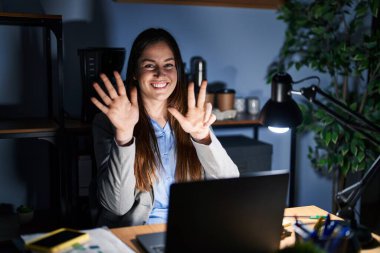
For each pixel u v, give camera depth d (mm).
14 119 2785
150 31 2076
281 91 1471
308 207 1842
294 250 1058
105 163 1898
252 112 3195
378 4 2936
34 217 2807
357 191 1448
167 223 1141
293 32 3285
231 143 3035
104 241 1399
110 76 2623
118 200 1808
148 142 1964
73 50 2889
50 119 2809
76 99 2947
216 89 3262
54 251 1293
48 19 2396
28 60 2826
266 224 1252
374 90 3105
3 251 1438
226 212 1188
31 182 2934
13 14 2314
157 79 1990
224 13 3201
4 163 2861
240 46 3285
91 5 2887
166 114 2088
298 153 3561
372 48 2967
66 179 2621
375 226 3363
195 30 3148
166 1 2980
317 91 1421
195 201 1148
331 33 3174
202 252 1186
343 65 3072
